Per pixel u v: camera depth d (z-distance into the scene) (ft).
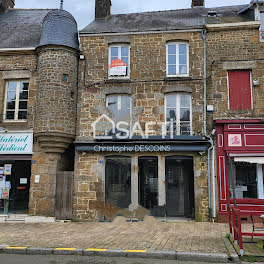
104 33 39.93
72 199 37.42
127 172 37.86
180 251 21.86
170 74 38.81
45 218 36.81
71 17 42.98
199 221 35.27
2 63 41.37
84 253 22.40
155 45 39.19
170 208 37.52
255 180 35.47
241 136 35.58
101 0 46.98
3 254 22.84
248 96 37.24
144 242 24.91
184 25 39.88
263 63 37.14
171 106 38.34
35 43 42.27
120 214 36.86
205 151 36.35
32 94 40.19
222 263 20.42
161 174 36.88
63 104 38.45
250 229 29.78
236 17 42.45
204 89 37.35
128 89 38.68
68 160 41.93
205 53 38.14
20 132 39.24
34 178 38.27
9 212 38.68
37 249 22.99
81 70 39.99
